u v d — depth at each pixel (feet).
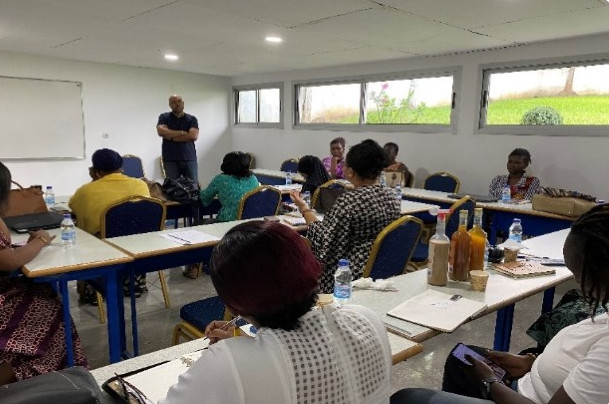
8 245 6.07
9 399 2.65
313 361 2.28
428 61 17.51
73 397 2.71
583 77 14.03
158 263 7.74
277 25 12.59
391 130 19.17
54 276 6.11
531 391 4.11
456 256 5.66
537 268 6.13
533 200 12.11
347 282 5.34
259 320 2.39
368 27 12.63
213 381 2.11
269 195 11.35
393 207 6.97
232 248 2.34
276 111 24.56
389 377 2.65
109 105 22.12
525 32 12.98
